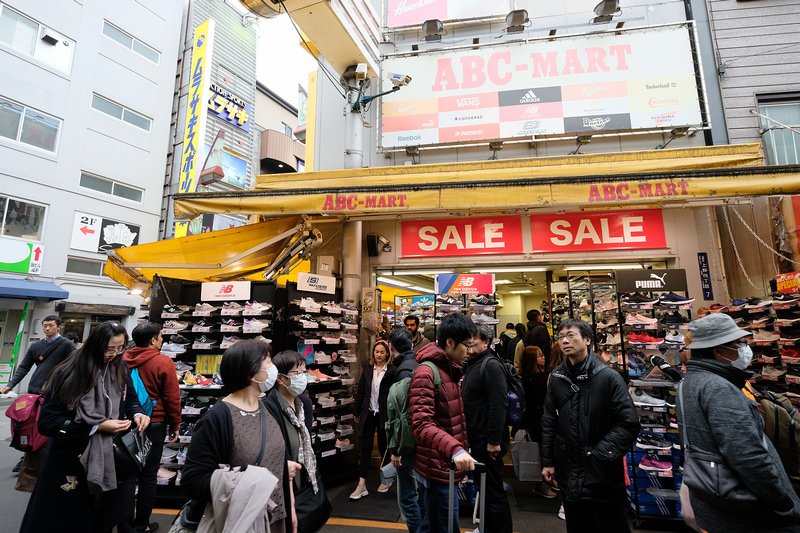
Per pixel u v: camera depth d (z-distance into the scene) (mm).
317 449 4500
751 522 1720
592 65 6035
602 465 2236
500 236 5895
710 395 1860
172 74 18234
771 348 4719
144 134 16828
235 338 4531
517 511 3885
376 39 6543
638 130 5840
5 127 12828
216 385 4246
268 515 1686
